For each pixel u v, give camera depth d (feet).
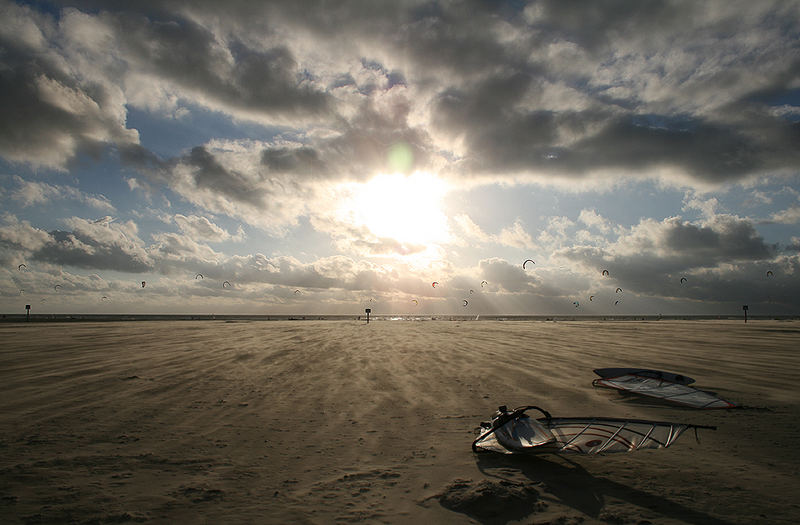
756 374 42.09
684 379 35.47
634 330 121.60
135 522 12.71
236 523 12.73
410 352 60.13
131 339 81.71
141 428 23.48
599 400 31.01
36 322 181.68
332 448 20.33
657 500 14.42
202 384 36.37
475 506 13.76
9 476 16.28
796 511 13.52
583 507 13.89
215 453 19.51
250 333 101.81
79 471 16.97
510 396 32.22
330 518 13.09
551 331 116.16
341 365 47.55
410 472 17.20
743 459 18.69
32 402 29.40
